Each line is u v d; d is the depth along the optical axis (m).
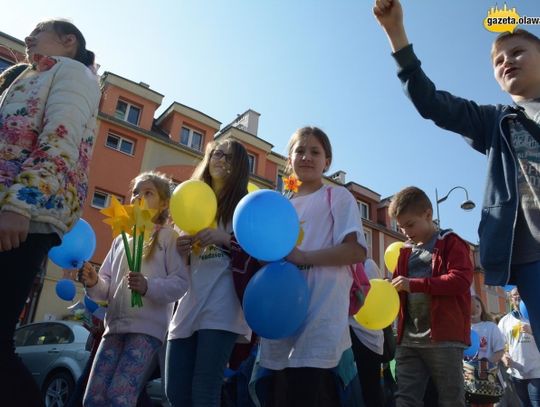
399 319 3.20
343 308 2.15
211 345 2.27
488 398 4.50
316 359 1.97
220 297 2.39
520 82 2.01
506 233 1.85
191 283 2.58
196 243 2.57
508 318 5.26
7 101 1.94
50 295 13.61
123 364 2.49
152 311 2.65
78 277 2.83
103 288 2.90
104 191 16.05
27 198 1.62
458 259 3.03
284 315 1.95
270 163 21.72
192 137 19.66
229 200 2.73
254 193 2.15
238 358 2.58
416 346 3.02
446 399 2.83
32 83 1.93
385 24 2.16
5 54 14.71
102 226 15.45
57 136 1.77
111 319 2.70
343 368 2.08
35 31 2.26
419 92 2.14
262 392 2.23
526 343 4.75
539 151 1.87
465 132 2.22
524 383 4.77
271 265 2.11
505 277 1.81
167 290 2.52
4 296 1.64
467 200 12.30
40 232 1.70
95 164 15.95
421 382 3.03
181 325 2.48
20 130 1.83
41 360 6.66
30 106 1.87
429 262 3.23
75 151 1.82
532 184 1.84
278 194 2.14
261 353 2.28
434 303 2.97
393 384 4.10
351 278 2.34
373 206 26.02
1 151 1.80
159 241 2.86
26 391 1.65
